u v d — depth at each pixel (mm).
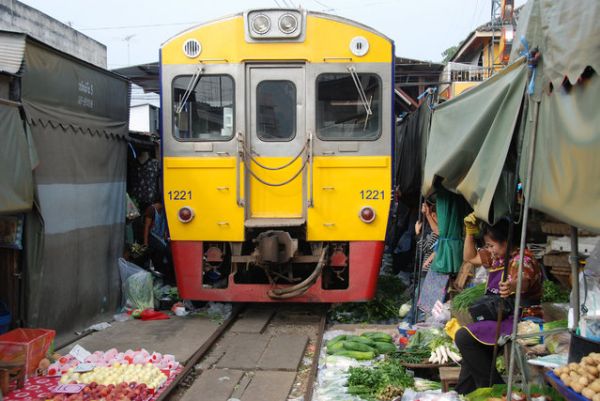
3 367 5016
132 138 9250
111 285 7645
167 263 9328
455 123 5660
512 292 4512
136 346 6281
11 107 5383
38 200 5824
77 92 6742
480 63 21203
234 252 7445
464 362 4590
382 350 5848
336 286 8203
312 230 7371
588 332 3619
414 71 14438
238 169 7371
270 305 8445
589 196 3145
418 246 7836
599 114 3016
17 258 5820
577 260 3910
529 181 3746
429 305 6785
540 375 4047
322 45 7422
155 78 12758
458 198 6598
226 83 7473
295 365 5766
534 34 3658
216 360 5969
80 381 5023
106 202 7516
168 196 7488
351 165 7398
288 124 7473
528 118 3838
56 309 6328
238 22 7426
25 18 12273
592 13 3035
